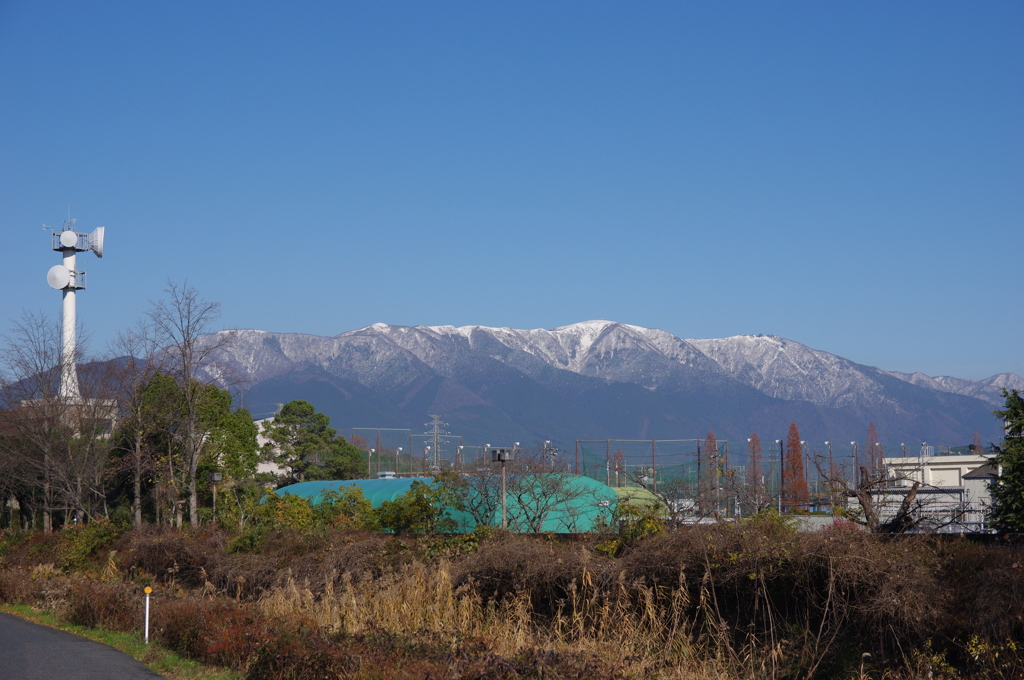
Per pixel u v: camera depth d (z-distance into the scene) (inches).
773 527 585.0
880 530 645.9
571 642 550.3
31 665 540.1
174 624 605.6
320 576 753.6
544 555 633.0
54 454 1534.2
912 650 456.1
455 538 802.8
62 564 1106.1
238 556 901.2
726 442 1790.1
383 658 433.7
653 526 676.1
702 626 544.7
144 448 1565.0
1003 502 751.7
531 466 1097.4
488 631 572.7
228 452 1697.8
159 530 1141.7
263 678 465.1
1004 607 430.9
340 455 2829.7
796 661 491.2
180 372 1529.3
